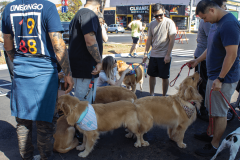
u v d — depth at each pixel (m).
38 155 2.68
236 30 2.30
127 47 14.52
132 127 2.97
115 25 31.95
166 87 4.81
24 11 2.07
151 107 3.00
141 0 43.84
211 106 2.70
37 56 2.10
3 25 2.17
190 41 20.19
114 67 4.13
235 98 5.04
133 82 5.14
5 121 3.85
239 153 2.84
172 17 36.00
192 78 3.05
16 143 3.12
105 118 2.81
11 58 2.36
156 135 3.43
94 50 2.71
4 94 5.32
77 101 2.64
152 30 4.63
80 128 2.78
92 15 2.69
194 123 3.82
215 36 2.52
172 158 2.78
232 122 3.82
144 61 5.09
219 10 2.44
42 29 2.07
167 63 4.58
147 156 2.84
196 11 2.55
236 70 2.57
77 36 2.80
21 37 2.09
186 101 2.95
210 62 2.70
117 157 2.81
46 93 2.15
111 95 3.66
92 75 2.96
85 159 2.76
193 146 3.07
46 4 2.06
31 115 2.16
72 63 2.91
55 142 2.78
